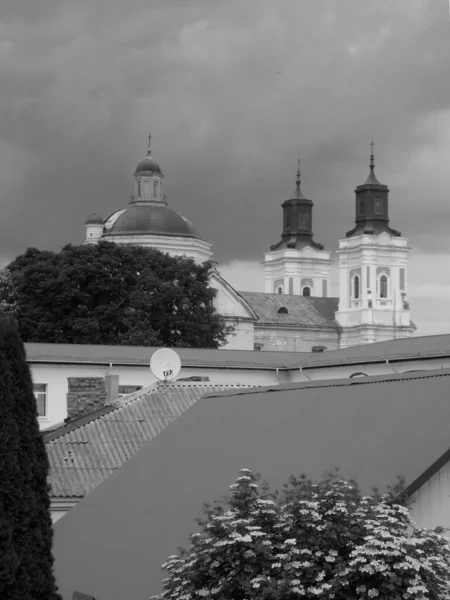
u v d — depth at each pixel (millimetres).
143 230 175625
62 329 121625
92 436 41531
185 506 29922
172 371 48406
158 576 27266
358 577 20812
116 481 34594
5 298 121000
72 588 29656
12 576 22906
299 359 80438
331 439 27875
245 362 78688
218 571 22266
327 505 22000
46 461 23938
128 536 30328
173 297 125375
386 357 70312
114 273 124188
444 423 24875
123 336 119500
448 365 65500
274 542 21953
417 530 21422
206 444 33094
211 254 179375
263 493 24562
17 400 23562
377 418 27500
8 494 23094
